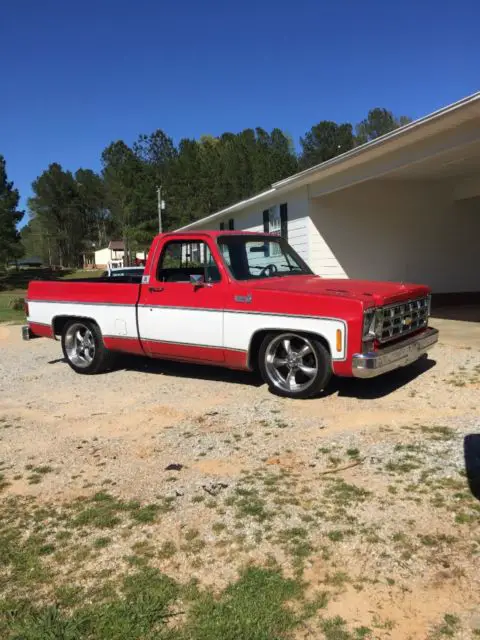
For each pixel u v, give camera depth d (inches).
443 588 101.4
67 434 199.3
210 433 190.5
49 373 304.5
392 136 345.4
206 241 241.8
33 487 155.7
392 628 92.2
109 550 120.6
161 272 259.4
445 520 124.3
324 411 205.8
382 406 207.5
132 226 2240.4
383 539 118.3
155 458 171.5
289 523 127.4
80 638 93.3
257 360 237.1
